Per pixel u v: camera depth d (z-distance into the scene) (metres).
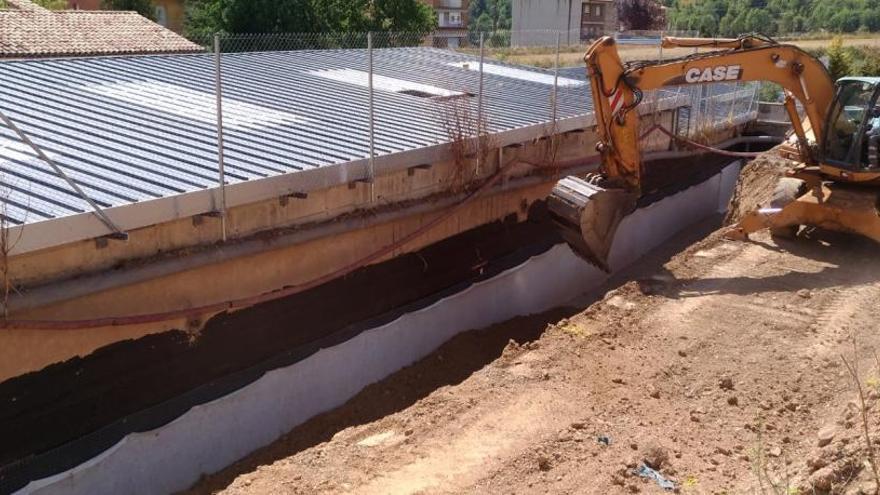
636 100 11.34
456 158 12.66
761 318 10.16
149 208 8.54
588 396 8.45
